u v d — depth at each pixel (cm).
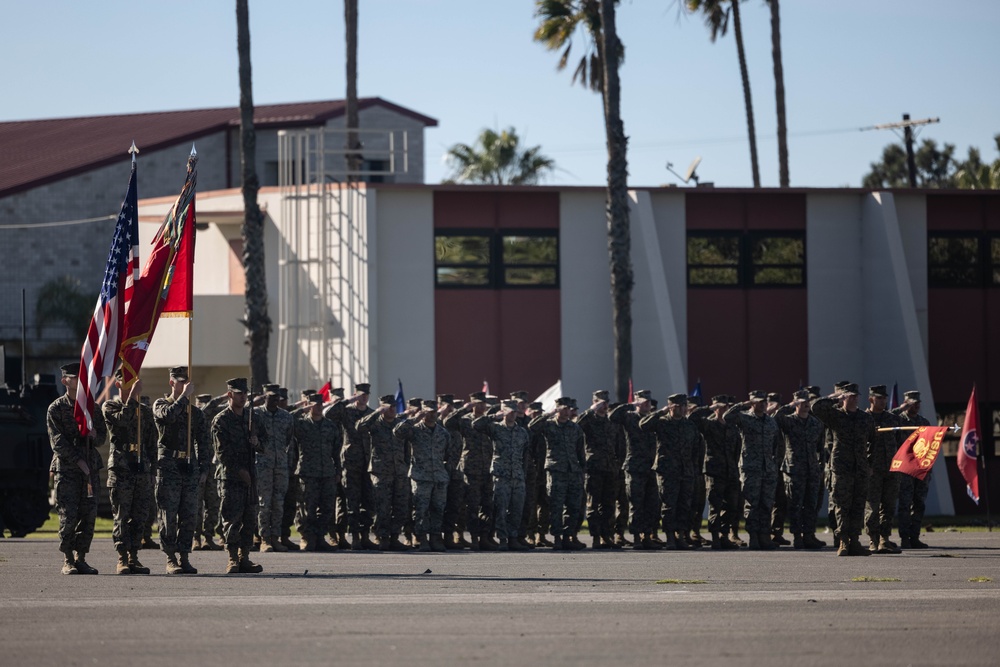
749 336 8706
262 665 2391
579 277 8506
